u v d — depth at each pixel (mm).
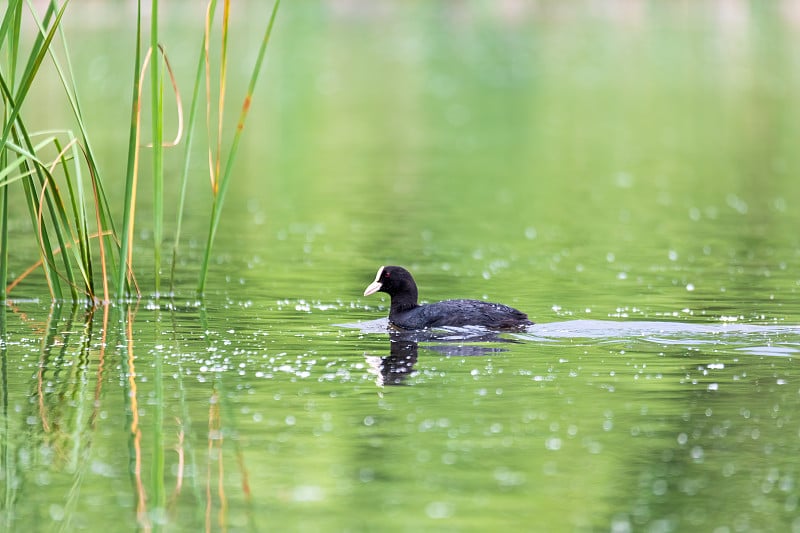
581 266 21703
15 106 16250
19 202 28281
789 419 11883
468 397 12719
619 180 33688
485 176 34469
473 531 9242
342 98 54500
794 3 88250
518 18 85250
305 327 16438
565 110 51062
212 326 16500
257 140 42062
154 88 17266
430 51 71375
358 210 28359
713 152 39375
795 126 45469
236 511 9672
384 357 14562
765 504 9766
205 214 27500
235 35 74000
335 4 89812
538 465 10625
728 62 66062
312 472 10492
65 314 17297
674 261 22156
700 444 11180
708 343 15180
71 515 9656
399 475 10391
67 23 73875
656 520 9469
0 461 10820
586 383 13242
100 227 17766
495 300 18516
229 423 11836
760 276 20516
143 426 11766
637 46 72500
